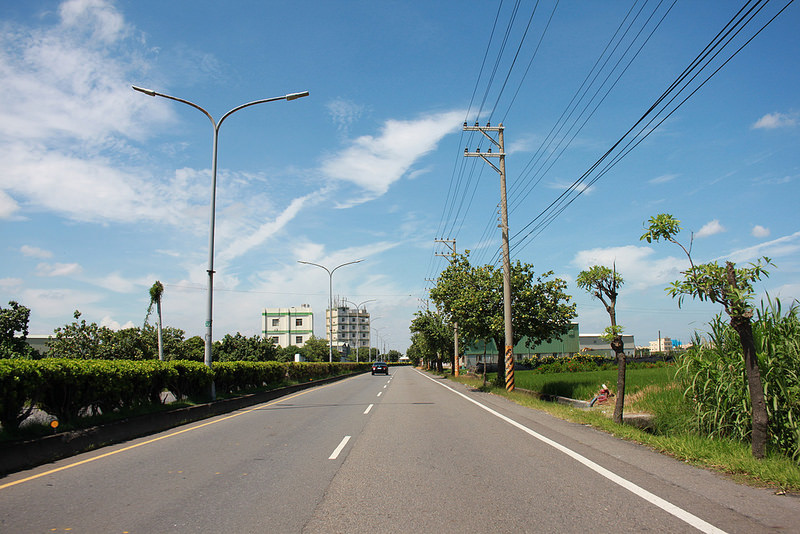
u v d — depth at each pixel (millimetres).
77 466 8398
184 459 8922
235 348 42031
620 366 12438
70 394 10547
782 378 8297
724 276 8094
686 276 8422
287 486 6961
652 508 5633
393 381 42156
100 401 11859
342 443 10539
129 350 31125
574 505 5832
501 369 29875
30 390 9211
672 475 7176
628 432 10828
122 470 8055
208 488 6879
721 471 7355
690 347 10430
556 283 27438
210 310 18016
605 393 18000
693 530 4902
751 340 7891
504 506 5863
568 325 27938
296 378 35719
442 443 10406
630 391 18688
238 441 10914
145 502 6207
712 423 9469
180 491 6727
